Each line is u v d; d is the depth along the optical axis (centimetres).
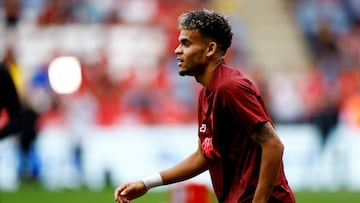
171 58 6494
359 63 6994
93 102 5662
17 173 5178
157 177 1897
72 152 5331
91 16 6738
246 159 1764
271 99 5769
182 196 2612
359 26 7331
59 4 6719
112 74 6072
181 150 5459
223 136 1767
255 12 7481
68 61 5184
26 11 6619
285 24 7419
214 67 1777
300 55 7250
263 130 1706
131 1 6894
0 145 5144
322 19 7338
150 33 6700
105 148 5384
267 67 7181
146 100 5866
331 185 5578
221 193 1805
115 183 5375
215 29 1762
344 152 5591
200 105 1819
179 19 1797
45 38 6456
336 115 5531
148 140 5431
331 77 6212
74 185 5288
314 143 5584
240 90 1712
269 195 1712
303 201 4419
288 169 5556
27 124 5019
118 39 6600
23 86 5391
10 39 6338
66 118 5400
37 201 4181
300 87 6106
